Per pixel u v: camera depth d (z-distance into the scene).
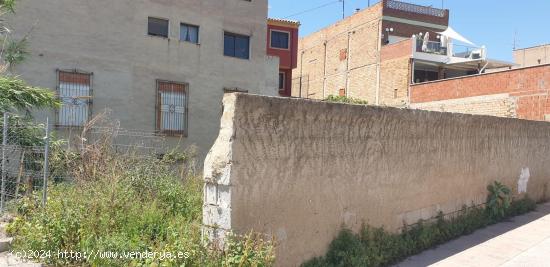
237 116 4.63
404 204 7.01
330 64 40.09
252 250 4.39
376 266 5.93
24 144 8.64
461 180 8.45
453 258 6.54
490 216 9.04
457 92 22.36
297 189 5.27
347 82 37.56
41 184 7.35
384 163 6.61
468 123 8.63
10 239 5.62
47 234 5.20
